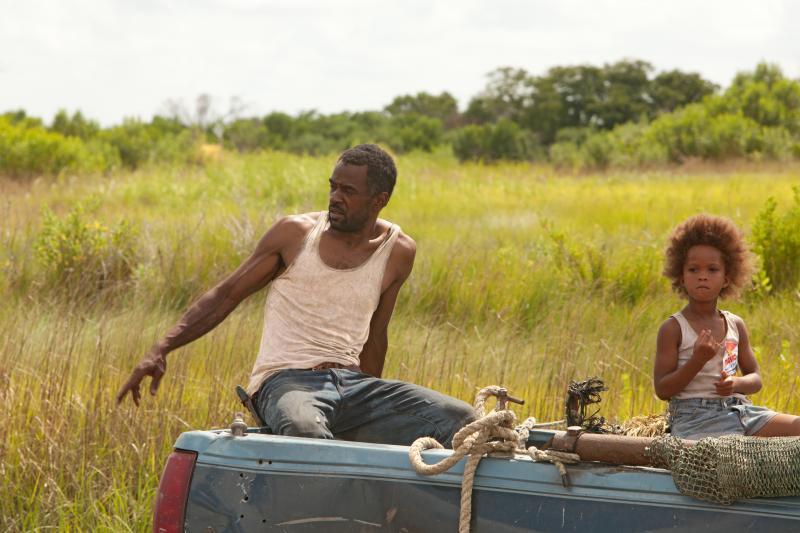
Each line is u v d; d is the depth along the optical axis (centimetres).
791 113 5359
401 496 316
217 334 784
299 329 441
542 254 1211
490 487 309
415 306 991
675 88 10831
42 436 568
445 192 2422
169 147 3656
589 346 790
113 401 600
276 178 2262
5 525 512
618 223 1700
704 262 400
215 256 1137
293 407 397
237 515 326
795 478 285
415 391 426
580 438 314
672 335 401
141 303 968
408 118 9725
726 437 297
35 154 2823
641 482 300
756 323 890
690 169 4325
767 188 2331
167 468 336
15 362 674
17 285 1050
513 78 11356
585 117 10706
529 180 3070
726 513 292
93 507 511
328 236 450
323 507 320
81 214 1158
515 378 706
